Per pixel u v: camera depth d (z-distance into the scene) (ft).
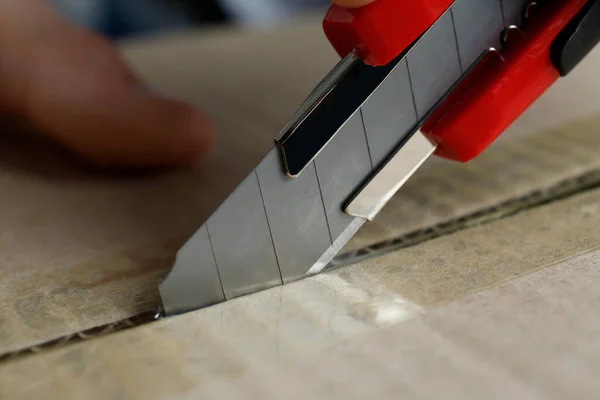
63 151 0.92
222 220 0.60
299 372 0.53
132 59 1.43
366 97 0.61
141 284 0.64
